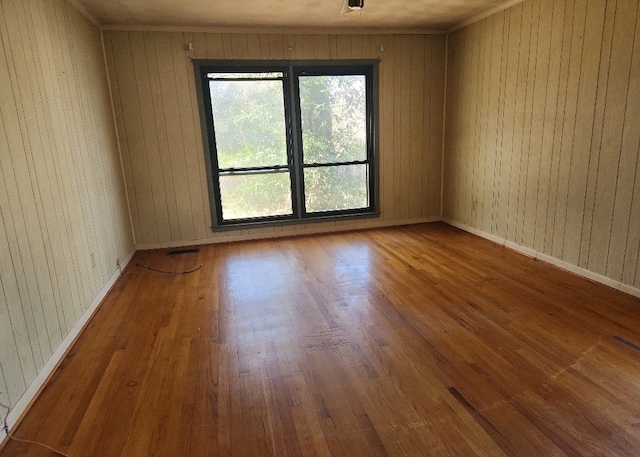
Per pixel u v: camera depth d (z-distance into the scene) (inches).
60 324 104.8
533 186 162.7
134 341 111.1
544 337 104.7
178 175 196.2
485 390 85.1
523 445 70.3
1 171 82.7
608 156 129.2
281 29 192.1
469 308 123.0
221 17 169.6
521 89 163.8
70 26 135.3
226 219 207.9
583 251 142.4
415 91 216.1
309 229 218.1
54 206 108.0
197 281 154.9
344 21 183.9
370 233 214.8
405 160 223.1
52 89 115.0
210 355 102.8
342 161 216.7
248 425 77.7
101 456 71.4
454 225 223.3
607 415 76.5
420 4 164.2
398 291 137.9
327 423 77.5
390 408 81.0
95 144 150.9
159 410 82.7
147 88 184.7
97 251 140.5
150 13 160.7
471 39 192.4
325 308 127.1
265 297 137.4
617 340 101.9
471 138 200.5
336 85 207.8
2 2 89.9
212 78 192.2
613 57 124.3
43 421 80.5
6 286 81.2
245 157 203.8
